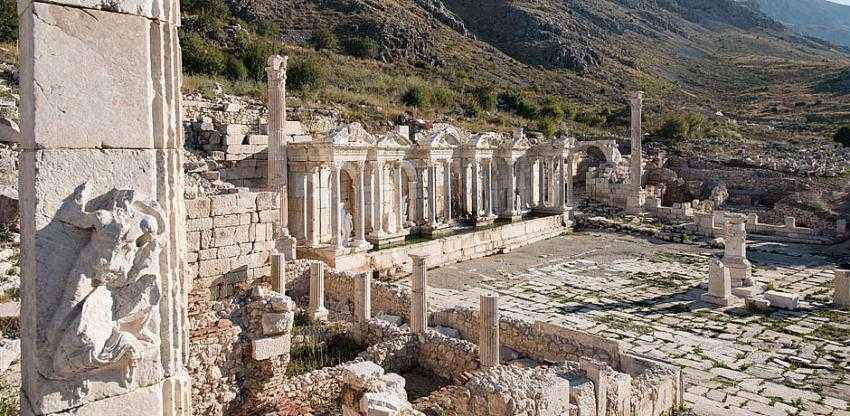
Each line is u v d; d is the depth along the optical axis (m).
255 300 12.69
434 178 34.91
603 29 160.12
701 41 187.38
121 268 4.77
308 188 27.91
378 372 11.75
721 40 191.75
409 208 35.44
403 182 35.53
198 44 47.81
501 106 74.50
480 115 60.59
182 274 5.59
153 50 5.20
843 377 16.33
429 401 11.62
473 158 37.91
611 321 21.55
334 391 13.16
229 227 19.94
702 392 15.14
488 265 31.86
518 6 134.50
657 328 20.77
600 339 15.32
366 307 17.92
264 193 20.97
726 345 19.02
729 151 65.50
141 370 5.03
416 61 83.06
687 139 71.00
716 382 15.87
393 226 33.25
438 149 35.25
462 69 88.12
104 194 4.86
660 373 13.98
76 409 4.72
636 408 12.51
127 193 4.84
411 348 16.16
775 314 22.67
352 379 11.30
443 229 35.47
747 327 21.00
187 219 18.84
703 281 27.97
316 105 40.62
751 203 52.06
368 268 27.84
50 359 4.61
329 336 17.48
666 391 13.67
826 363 17.45
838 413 13.96
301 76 49.81
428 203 35.22
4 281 15.44
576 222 44.78
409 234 34.41
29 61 4.62
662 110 92.38
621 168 53.41
